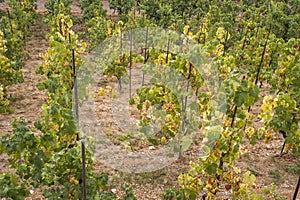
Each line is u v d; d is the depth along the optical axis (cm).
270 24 1213
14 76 904
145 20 1181
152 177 633
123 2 1495
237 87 441
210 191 485
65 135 482
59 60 690
